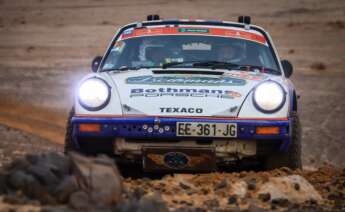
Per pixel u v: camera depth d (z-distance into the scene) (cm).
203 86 2694
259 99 2627
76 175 1769
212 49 3038
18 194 1777
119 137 2634
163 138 2628
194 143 2636
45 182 1777
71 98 11806
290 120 2644
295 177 2364
